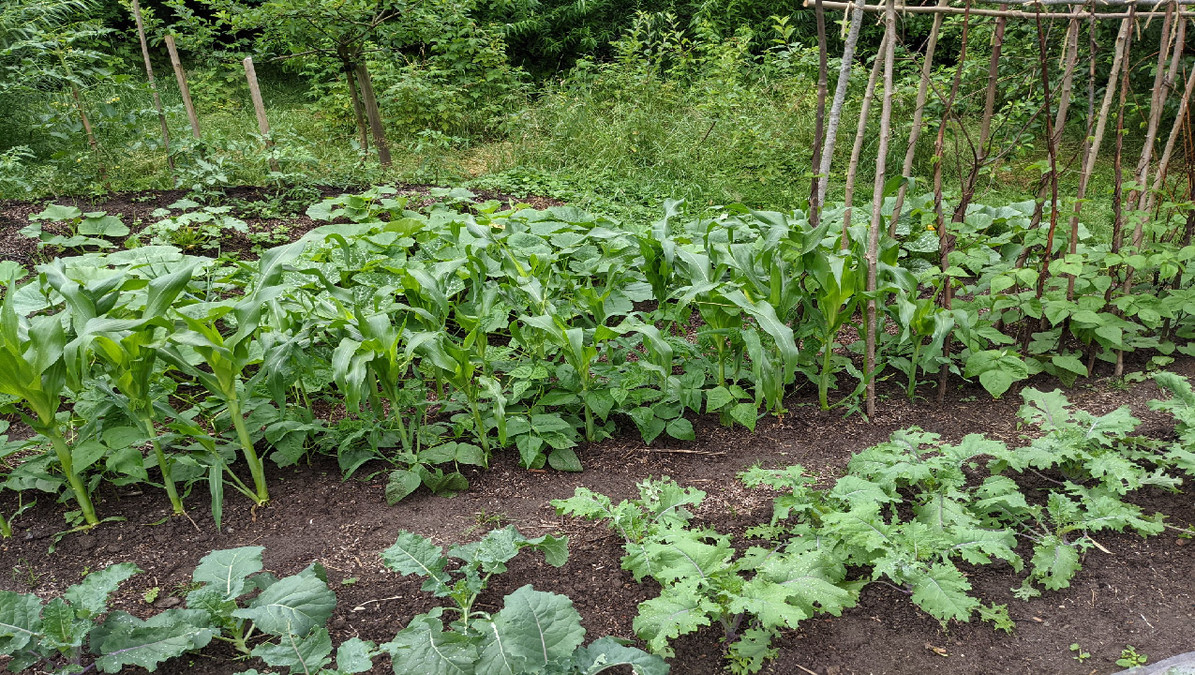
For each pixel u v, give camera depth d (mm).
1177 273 4398
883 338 3994
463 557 2316
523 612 2066
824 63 3623
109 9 12031
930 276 3682
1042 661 2189
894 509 2604
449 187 7258
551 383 3574
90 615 2068
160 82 10891
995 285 3531
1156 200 4438
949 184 7469
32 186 6203
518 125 9375
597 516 2783
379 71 9914
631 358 3965
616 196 7207
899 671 2164
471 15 12594
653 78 10133
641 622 2090
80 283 2555
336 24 7172
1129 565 2562
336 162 7762
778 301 3434
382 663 2197
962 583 2246
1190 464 2762
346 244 4012
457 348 2988
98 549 2672
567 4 14383
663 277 3807
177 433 2969
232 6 7258
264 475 3086
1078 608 2385
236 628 2160
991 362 3566
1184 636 2252
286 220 6074
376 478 3102
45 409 2539
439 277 3439
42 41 6859
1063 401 3100
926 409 3676
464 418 3215
